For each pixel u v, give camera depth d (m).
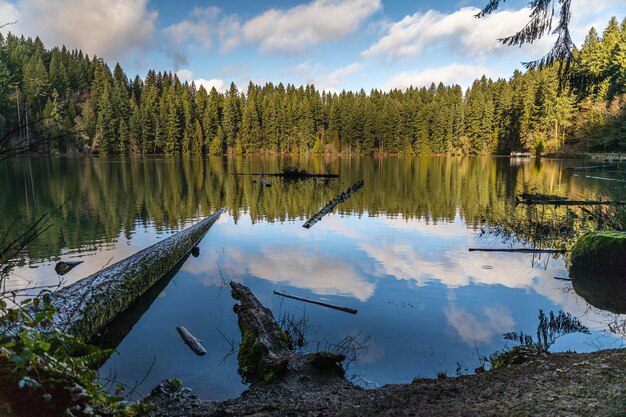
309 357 5.68
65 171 39.81
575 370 4.24
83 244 12.86
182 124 85.62
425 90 120.12
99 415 2.84
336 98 109.06
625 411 3.07
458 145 87.44
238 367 5.79
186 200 23.77
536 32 6.89
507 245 13.55
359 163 66.25
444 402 4.02
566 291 9.11
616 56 52.84
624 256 10.08
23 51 73.38
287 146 93.44
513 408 3.54
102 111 71.69
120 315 7.91
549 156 65.19
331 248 13.16
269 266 11.14
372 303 8.31
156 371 5.69
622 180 32.59
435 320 7.47
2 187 26.30
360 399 4.51
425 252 12.60
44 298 2.95
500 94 90.56
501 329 7.09
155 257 10.24
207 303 8.45
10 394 2.55
